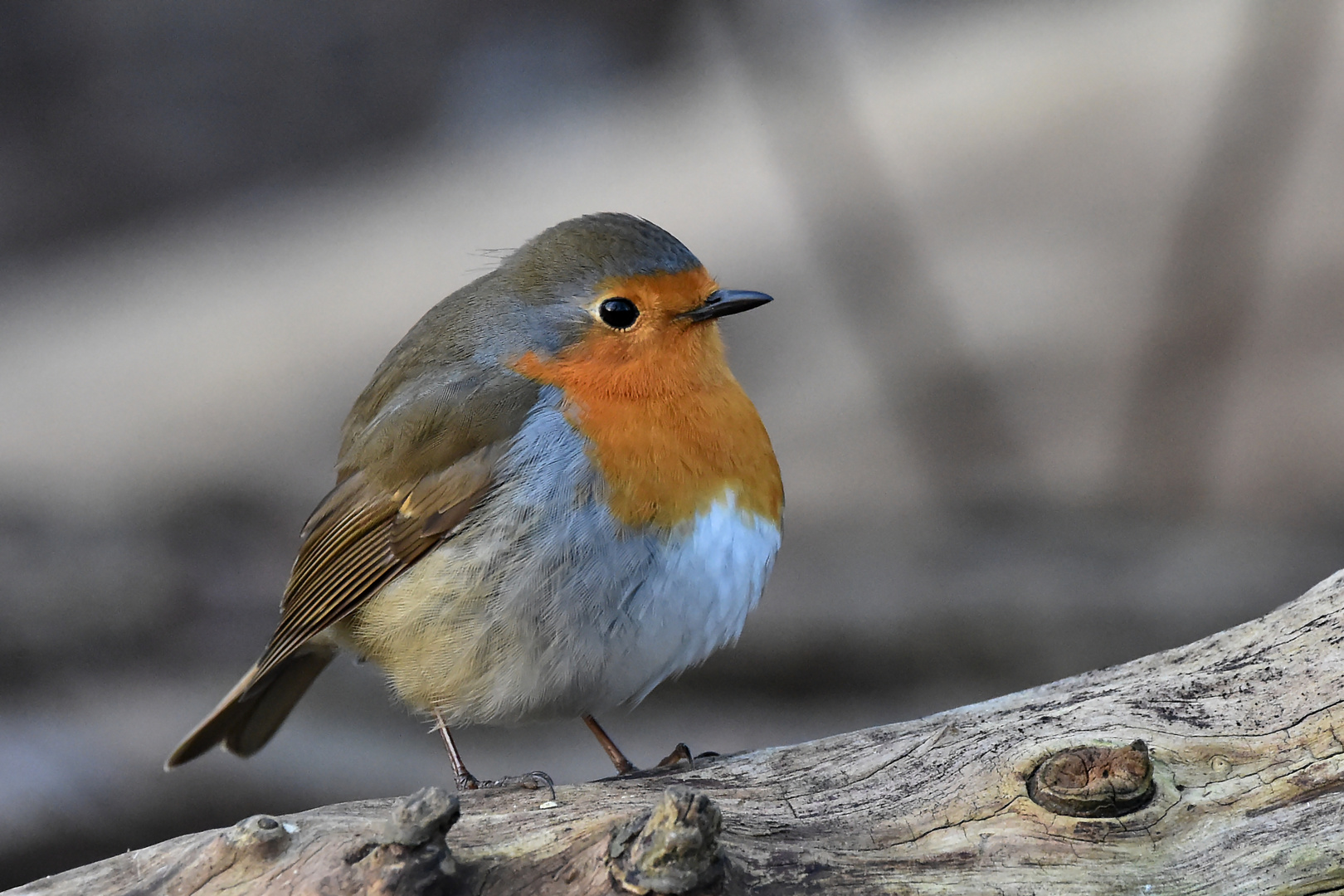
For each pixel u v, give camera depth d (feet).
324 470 49.08
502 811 15.65
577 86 73.92
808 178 53.26
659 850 13.44
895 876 15.08
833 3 73.92
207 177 72.18
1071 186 59.31
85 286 68.95
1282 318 48.21
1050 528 39.17
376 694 33.91
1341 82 55.83
